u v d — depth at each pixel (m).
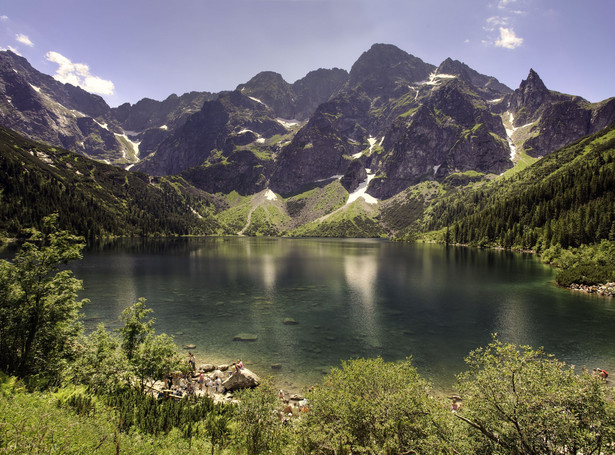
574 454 13.23
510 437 14.34
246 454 18.11
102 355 27.88
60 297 28.14
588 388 13.84
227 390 31.69
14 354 26.91
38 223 197.12
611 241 108.25
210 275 98.81
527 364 15.51
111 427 17.50
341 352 41.69
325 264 127.69
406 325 52.25
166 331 49.16
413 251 187.62
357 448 16.38
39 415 15.98
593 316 55.72
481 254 162.88
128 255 147.88
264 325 52.22
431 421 17.19
